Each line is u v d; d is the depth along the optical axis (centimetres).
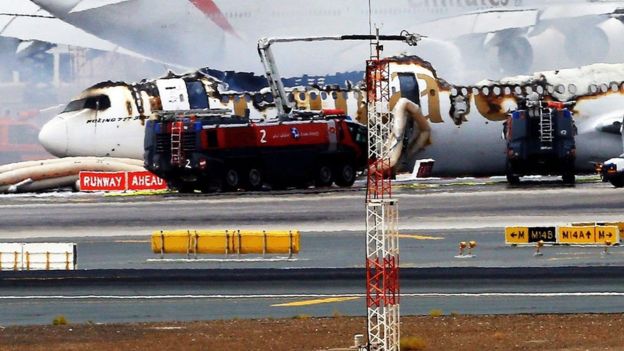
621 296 15900
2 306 16050
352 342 13612
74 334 14212
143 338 13975
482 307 15412
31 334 14250
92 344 13725
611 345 13338
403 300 15962
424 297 16125
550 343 13475
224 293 16675
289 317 15025
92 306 15975
